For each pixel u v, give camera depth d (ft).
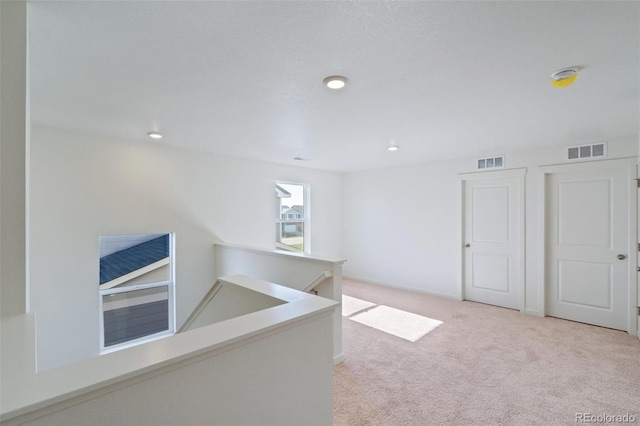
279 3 4.05
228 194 14.84
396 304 14.85
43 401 2.18
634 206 11.05
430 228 16.67
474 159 14.98
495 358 9.32
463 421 6.52
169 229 12.90
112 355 2.85
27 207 4.06
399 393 7.55
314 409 4.38
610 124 9.57
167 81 6.46
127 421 2.64
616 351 9.71
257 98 7.41
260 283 6.93
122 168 11.63
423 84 6.59
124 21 4.41
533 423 6.45
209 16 4.32
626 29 4.60
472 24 4.52
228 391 3.36
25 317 3.74
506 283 14.23
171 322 13.32
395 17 4.34
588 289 12.17
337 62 5.67
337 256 20.66
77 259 10.66
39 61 5.56
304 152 14.05
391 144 12.34
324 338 4.51
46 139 10.08
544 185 12.97
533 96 7.26
